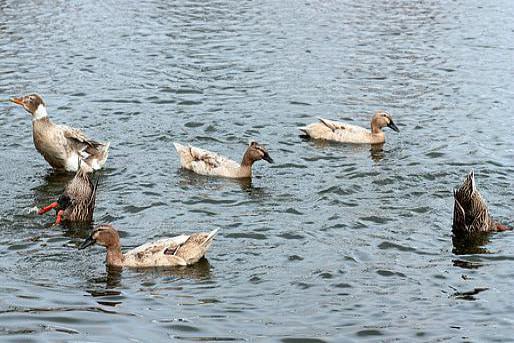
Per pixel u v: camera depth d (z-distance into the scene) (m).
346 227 18.83
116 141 24.34
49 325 14.38
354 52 33.53
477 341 14.16
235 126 25.75
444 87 29.61
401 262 17.20
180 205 20.06
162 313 14.92
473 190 18.42
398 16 39.12
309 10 39.91
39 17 37.50
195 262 17.05
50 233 18.47
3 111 26.56
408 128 25.80
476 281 16.44
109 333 14.16
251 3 41.12
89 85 29.05
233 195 20.77
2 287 15.80
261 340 14.03
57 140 21.88
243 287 16.03
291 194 20.83
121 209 19.78
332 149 24.17
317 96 28.58
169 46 33.69
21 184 21.41
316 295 15.74
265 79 30.09
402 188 21.23
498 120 26.44
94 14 38.22
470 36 35.97
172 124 25.70
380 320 14.84
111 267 16.84
